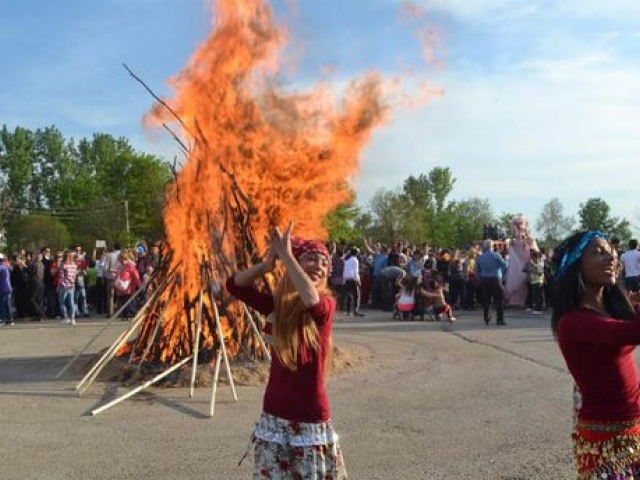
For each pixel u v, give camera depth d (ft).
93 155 352.49
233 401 30.01
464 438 24.08
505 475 20.26
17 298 73.72
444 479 20.01
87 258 85.92
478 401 29.50
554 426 25.38
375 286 78.89
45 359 42.29
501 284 59.00
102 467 21.48
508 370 36.47
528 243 74.84
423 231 227.61
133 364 35.32
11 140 326.85
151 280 37.01
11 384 34.24
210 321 35.14
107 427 26.13
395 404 29.14
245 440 24.18
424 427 25.54
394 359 40.42
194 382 32.65
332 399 30.09
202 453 22.77
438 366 37.96
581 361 11.77
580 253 12.15
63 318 72.84
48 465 21.74
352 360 38.99
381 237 221.87
